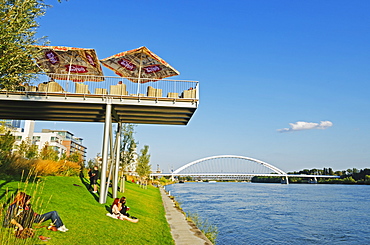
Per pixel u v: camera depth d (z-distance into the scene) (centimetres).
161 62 1791
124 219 1292
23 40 740
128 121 2031
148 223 1390
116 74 2058
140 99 1612
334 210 3744
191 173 18188
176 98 1608
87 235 911
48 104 1609
